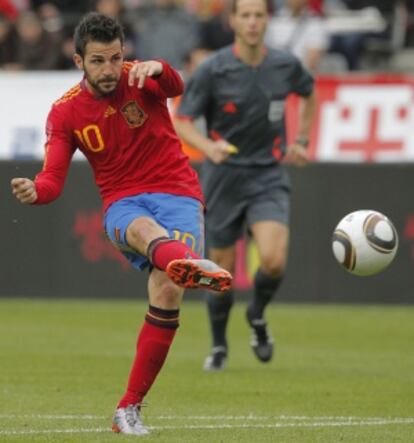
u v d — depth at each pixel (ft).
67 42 238.07
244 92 129.08
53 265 198.29
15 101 213.05
